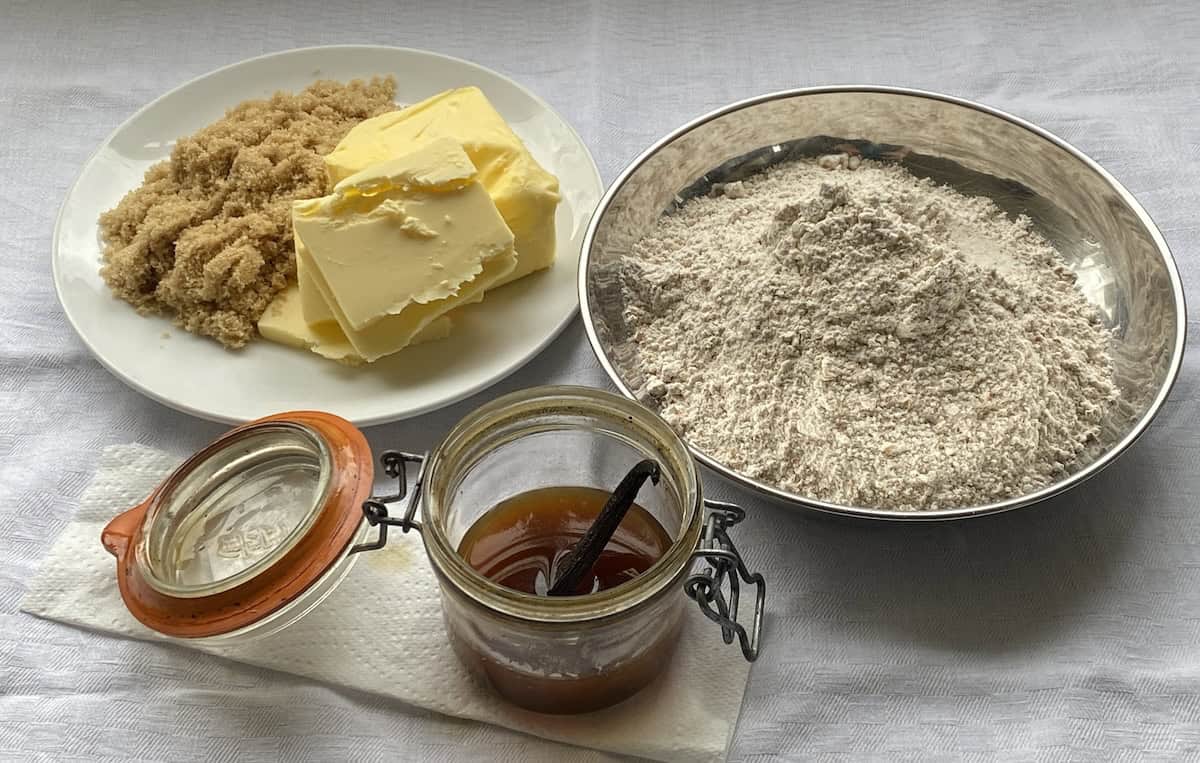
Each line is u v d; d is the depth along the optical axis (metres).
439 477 0.45
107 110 0.73
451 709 0.50
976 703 0.51
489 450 0.47
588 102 0.73
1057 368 0.56
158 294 0.61
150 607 0.47
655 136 0.71
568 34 0.77
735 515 0.47
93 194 0.66
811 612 0.53
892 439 0.54
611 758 0.50
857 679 0.52
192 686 0.51
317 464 0.51
